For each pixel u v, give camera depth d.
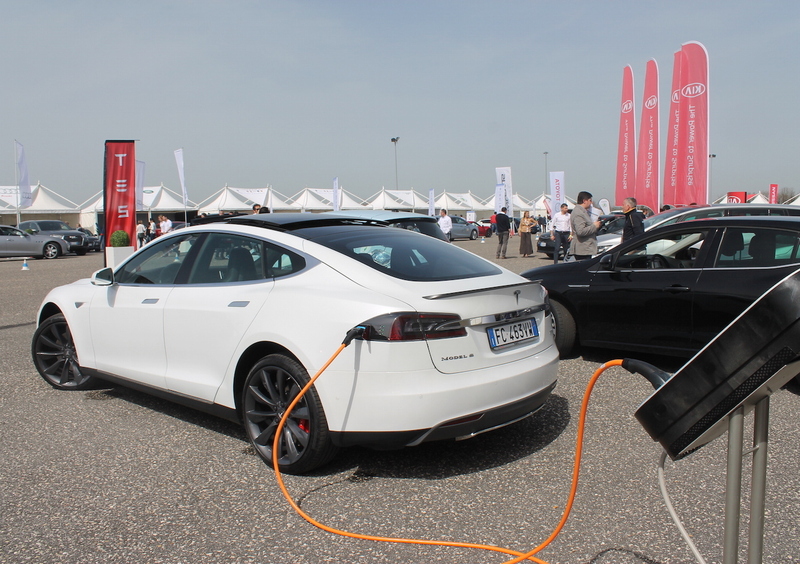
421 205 54.47
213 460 3.70
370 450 3.84
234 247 4.00
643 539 2.74
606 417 4.37
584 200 10.12
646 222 10.76
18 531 2.88
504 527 2.87
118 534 2.85
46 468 3.61
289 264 3.68
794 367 1.36
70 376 5.24
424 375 3.09
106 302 4.64
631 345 5.70
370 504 3.11
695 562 2.54
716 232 5.34
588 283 5.91
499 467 3.54
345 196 49.81
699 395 1.47
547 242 20.50
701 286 5.22
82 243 29.77
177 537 2.81
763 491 1.52
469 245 32.28
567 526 2.86
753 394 1.40
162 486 3.35
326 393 3.21
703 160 16.98
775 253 5.01
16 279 16.31
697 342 5.29
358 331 3.12
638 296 5.58
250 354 3.66
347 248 3.66
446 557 2.61
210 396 3.88
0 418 4.52
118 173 15.16
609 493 3.20
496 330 3.38
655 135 20.06
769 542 2.69
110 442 4.02
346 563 2.58
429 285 3.31
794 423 4.14
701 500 3.09
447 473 3.47
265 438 3.55
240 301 3.71
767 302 1.36
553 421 4.30
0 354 6.72
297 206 47.44
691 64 16.86
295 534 2.83
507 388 3.30
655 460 3.60
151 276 4.45
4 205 42.84
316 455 3.31
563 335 6.10
